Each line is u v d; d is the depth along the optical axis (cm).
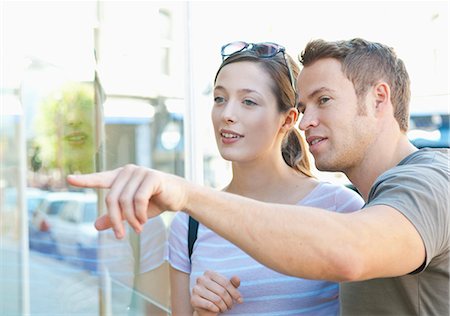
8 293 210
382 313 114
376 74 120
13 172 214
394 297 112
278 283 142
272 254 83
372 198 105
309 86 123
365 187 124
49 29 223
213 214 84
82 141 231
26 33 217
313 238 83
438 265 103
